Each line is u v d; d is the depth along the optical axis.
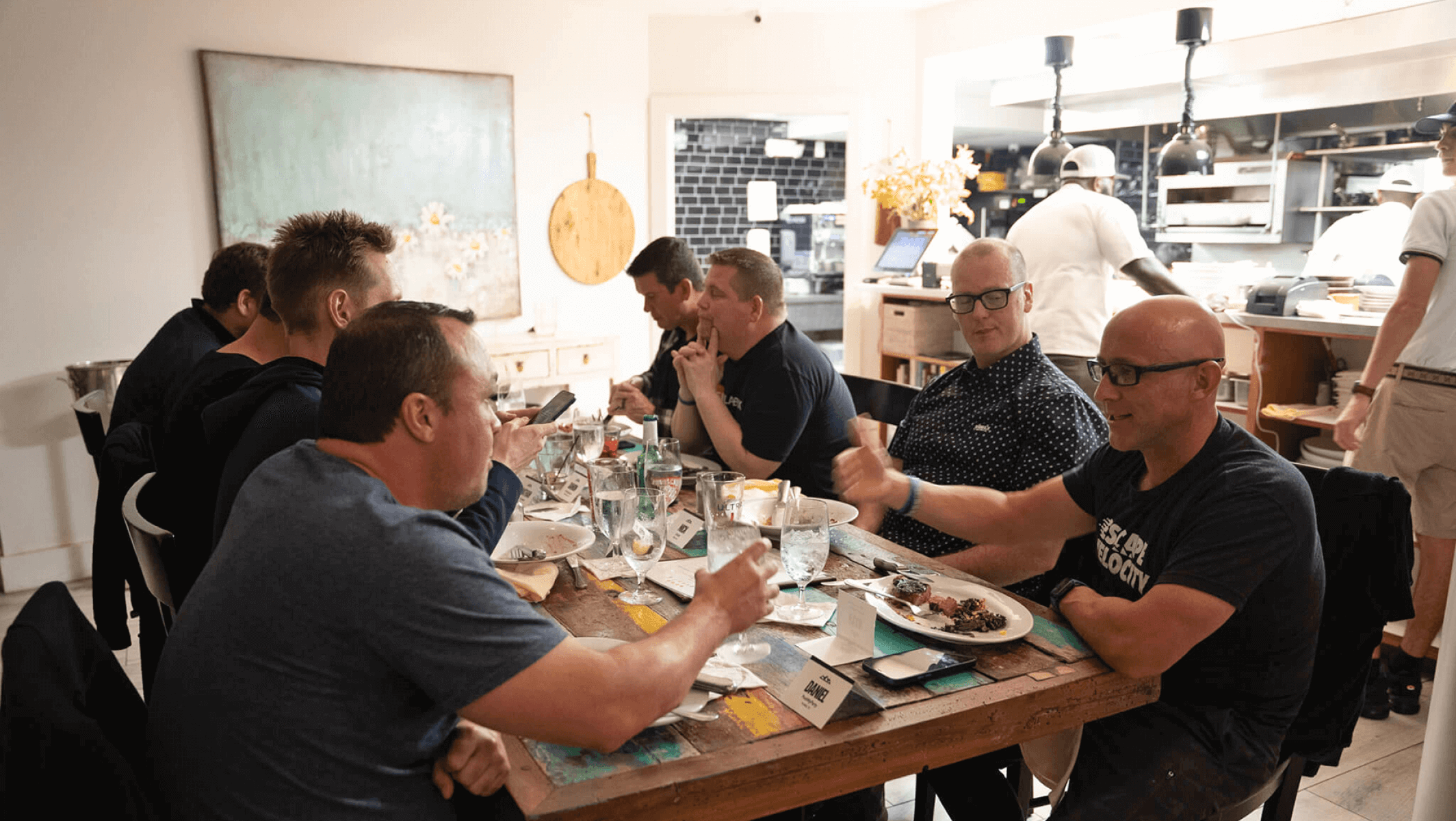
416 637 0.96
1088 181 3.80
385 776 1.01
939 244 5.27
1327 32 4.31
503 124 4.68
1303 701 1.50
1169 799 1.39
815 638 1.37
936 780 1.70
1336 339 3.51
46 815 0.86
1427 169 4.64
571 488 2.11
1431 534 2.64
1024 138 7.53
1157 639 1.27
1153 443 1.49
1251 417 3.39
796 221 8.38
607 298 5.18
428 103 4.45
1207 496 1.42
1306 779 2.35
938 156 5.32
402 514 1.01
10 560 3.71
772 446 2.40
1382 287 3.24
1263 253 5.71
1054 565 1.98
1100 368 1.50
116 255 3.81
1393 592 1.52
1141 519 1.54
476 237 4.67
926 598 1.47
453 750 1.06
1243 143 5.42
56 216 3.68
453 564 0.98
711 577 1.15
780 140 7.97
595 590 1.56
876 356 5.52
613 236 5.13
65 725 0.86
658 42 5.11
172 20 3.82
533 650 0.97
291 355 1.78
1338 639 1.58
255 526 1.01
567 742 0.99
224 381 1.88
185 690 0.99
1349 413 2.74
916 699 1.18
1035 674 1.26
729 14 5.09
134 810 0.89
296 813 0.97
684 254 3.01
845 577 1.62
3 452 3.67
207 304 2.81
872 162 5.30
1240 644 1.43
